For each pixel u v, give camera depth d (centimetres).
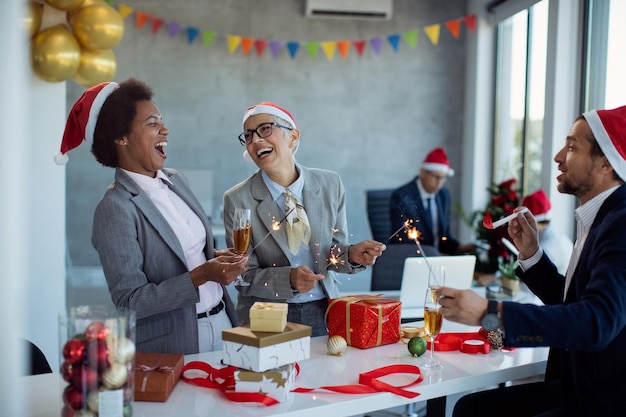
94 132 199
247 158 239
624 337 162
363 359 194
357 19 665
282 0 657
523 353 205
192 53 654
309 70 668
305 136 675
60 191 339
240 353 161
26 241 121
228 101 662
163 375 161
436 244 482
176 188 214
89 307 146
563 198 442
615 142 172
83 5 335
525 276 209
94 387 137
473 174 634
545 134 446
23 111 118
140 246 197
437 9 670
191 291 189
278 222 216
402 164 685
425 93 679
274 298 222
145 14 623
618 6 389
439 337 212
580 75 434
